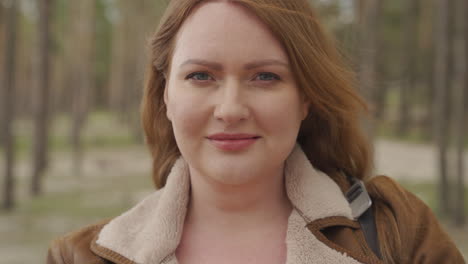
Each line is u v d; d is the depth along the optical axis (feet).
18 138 74.95
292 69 3.62
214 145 3.49
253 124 3.47
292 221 3.80
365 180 4.67
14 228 25.14
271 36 3.52
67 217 27.61
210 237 3.87
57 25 85.97
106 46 143.43
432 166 46.83
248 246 3.78
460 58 27.07
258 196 3.86
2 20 45.42
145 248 3.79
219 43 3.42
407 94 81.82
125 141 76.33
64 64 124.26
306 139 4.62
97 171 46.52
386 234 3.90
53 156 57.57
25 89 116.67
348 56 4.52
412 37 81.15
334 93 3.90
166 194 3.97
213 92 3.49
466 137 53.01
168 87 3.87
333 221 3.85
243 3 3.45
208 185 3.83
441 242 3.86
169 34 3.84
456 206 26.08
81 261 4.03
